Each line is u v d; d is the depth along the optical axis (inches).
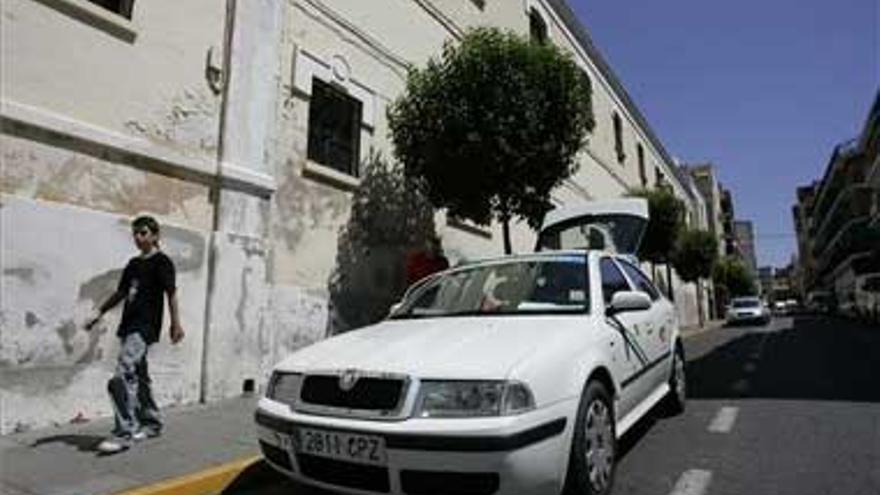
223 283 334.6
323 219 412.8
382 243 465.1
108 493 189.3
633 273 284.2
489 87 427.8
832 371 458.6
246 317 345.4
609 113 1087.0
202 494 203.8
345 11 452.4
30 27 266.2
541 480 160.6
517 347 176.7
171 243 311.4
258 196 359.9
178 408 305.6
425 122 438.9
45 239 262.7
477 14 651.5
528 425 158.7
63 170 272.2
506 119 423.2
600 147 1013.8
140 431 246.5
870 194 2405.3
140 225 247.6
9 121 255.4
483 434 154.3
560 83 442.3
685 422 293.1
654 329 270.5
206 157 335.9
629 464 229.3
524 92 427.8
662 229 968.3
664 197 978.7
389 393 165.2
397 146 455.5
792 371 466.9
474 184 434.0
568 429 170.6
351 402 169.0
